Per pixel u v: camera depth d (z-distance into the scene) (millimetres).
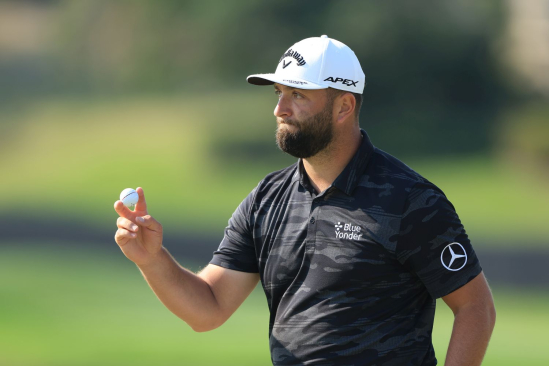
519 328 44062
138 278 64875
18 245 85438
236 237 12422
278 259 11773
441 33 191000
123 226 11602
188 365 32594
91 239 93000
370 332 11172
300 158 11750
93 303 51781
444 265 11102
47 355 35219
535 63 199625
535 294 63531
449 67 191125
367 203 11258
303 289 11500
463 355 11203
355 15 191625
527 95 194500
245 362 33062
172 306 12242
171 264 12094
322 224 11430
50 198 150250
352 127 11688
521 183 147750
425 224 11031
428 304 11578
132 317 46906
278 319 11766
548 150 159125
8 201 145750
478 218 125312
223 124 191625
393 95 190875
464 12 195375
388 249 11094
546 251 93750
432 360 11625
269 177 12320
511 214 128125
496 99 193875
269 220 11961
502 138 173000
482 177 152375
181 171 171625
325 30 194500
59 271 66562
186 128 196250
